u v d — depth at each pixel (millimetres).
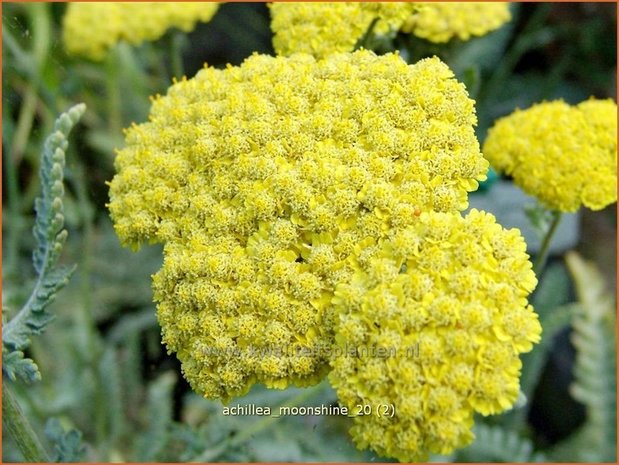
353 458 293
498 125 261
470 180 192
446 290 173
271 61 219
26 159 403
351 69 207
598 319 323
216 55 468
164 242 209
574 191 245
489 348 168
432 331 169
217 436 277
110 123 396
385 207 185
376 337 170
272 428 296
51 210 214
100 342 354
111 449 313
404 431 169
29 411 312
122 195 214
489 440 295
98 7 301
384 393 170
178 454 315
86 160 385
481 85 410
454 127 194
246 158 198
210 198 201
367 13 243
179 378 353
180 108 218
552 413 366
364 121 197
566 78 451
